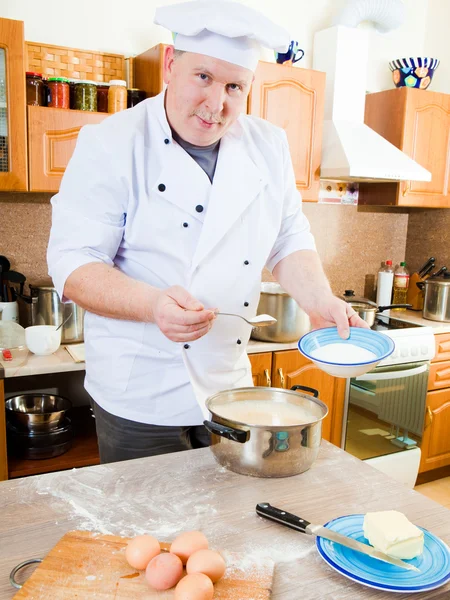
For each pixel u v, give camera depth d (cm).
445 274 301
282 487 101
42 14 230
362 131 275
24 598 69
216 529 87
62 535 84
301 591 75
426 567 79
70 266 118
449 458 298
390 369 263
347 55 275
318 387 253
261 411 119
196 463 109
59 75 235
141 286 112
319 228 313
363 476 106
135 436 136
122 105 219
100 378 137
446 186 304
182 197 129
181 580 71
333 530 85
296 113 256
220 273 135
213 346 136
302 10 288
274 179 142
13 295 228
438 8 323
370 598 74
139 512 91
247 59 111
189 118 117
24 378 247
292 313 238
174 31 112
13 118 199
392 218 339
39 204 240
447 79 321
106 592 71
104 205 125
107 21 243
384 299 320
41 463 209
